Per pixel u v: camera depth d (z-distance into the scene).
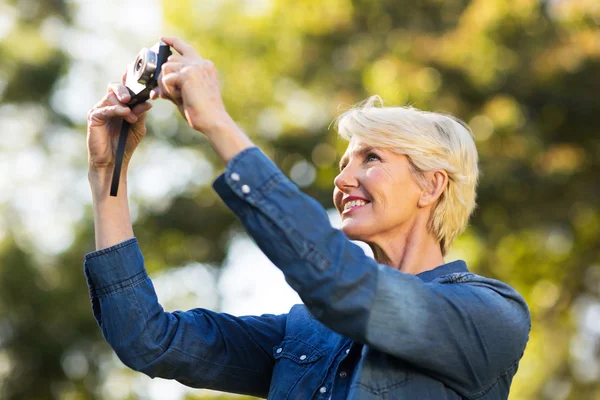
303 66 12.10
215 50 12.73
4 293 12.13
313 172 12.34
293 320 2.76
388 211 2.59
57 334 12.30
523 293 13.09
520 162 11.30
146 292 2.67
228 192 2.27
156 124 13.91
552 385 12.74
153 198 13.84
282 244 2.22
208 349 2.71
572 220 12.04
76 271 12.83
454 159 2.65
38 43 13.55
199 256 13.82
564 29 11.62
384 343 2.27
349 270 2.23
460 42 11.23
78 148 14.23
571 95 11.56
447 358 2.33
